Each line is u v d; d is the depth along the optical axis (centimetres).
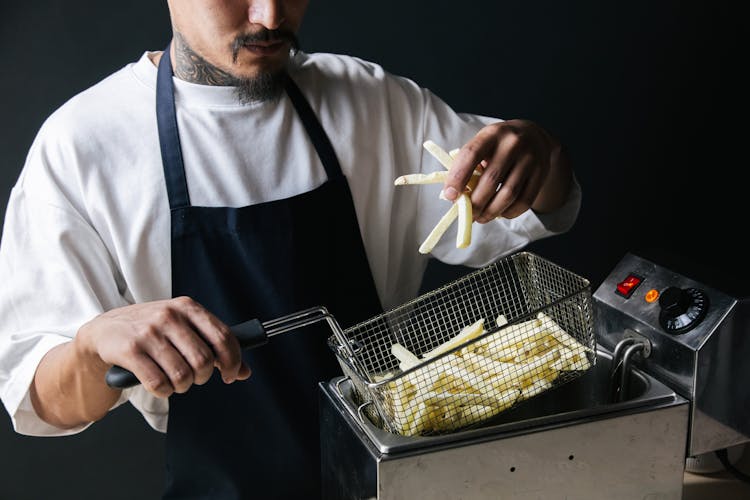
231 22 124
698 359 115
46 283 133
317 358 143
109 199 135
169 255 138
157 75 141
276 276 139
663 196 217
